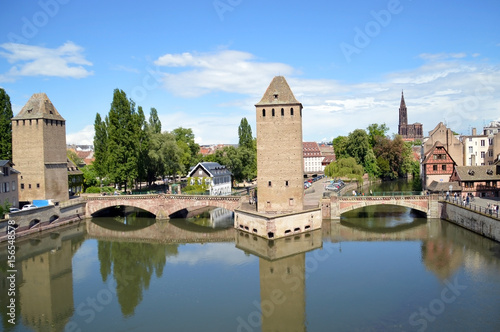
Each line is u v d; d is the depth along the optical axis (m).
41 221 65.50
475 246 49.66
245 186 125.19
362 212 77.75
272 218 55.28
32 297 38.38
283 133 60.88
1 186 62.44
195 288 39.53
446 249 49.09
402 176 151.88
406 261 45.38
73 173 92.00
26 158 71.06
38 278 44.03
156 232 66.44
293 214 58.66
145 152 91.81
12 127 71.38
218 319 32.41
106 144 99.25
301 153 61.59
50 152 72.44
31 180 71.06
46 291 40.03
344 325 30.38
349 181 108.69
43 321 32.97
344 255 48.72
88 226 71.75
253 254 50.88
